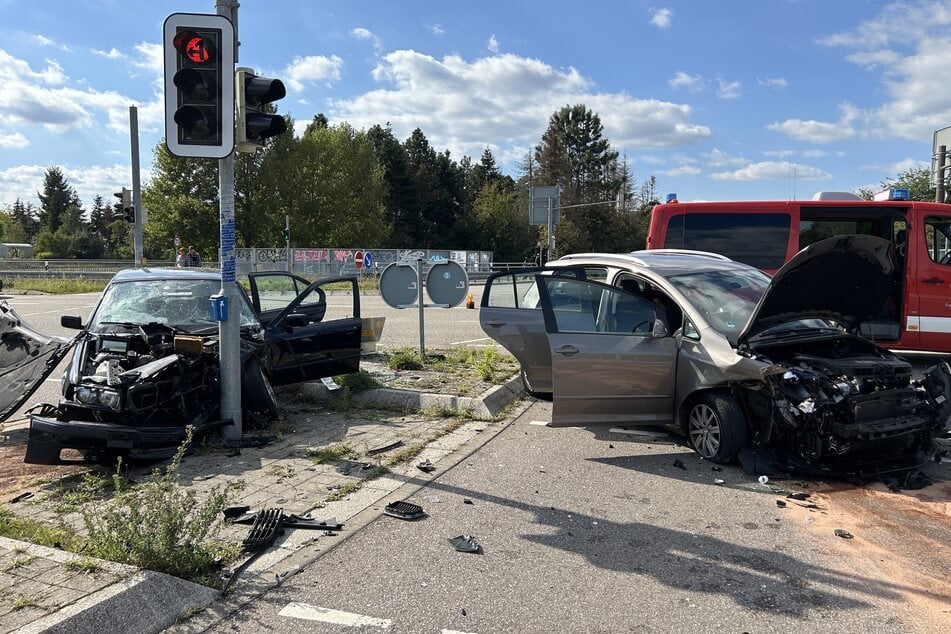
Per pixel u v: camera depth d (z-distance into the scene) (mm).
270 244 57000
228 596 3369
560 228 65250
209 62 5391
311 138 59594
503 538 4137
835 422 4941
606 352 5805
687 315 5938
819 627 3143
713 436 5660
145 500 3711
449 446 6102
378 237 64375
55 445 4961
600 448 6094
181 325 6605
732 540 4133
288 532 4168
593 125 77875
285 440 6164
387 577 3605
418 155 88000
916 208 9273
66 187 118375
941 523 4422
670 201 10961
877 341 9336
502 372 9000
